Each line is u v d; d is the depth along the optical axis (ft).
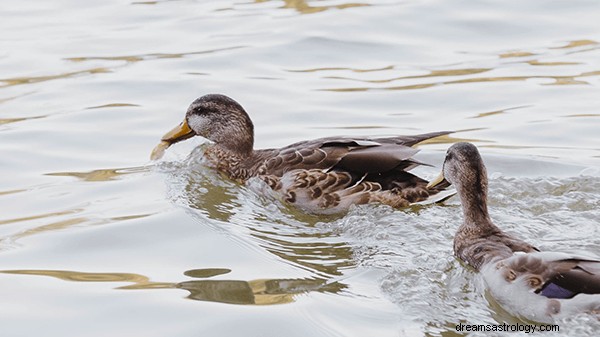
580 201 45.21
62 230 43.62
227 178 50.44
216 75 64.59
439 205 45.96
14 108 59.82
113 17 75.87
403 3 76.69
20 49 69.26
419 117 57.77
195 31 72.64
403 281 38.19
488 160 50.75
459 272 39.06
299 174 46.78
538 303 34.45
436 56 67.15
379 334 33.96
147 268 39.91
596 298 33.53
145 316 35.68
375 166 45.96
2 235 43.27
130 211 45.85
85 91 62.39
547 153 51.70
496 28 71.36
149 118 58.34
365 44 69.46
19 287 38.17
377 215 44.91
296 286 37.99
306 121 57.57
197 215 45.44
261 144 54.54
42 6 78.33
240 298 36.94
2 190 48.70
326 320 35.01
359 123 57.00
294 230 44.19
